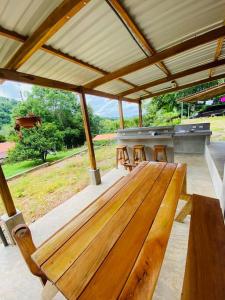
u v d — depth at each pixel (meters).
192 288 0.87
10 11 1.33
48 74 2.70
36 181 5.98
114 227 1.08
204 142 5.60
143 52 2.57
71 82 3.29
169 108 15.63
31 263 1.05
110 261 0.82
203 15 1.91
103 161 7.65
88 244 0.95
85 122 3.80
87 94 3.88
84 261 0.84
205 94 6.65
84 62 2.54
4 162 8.88
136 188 1.63
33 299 1.50
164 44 2.47
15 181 6.28
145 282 0.70
